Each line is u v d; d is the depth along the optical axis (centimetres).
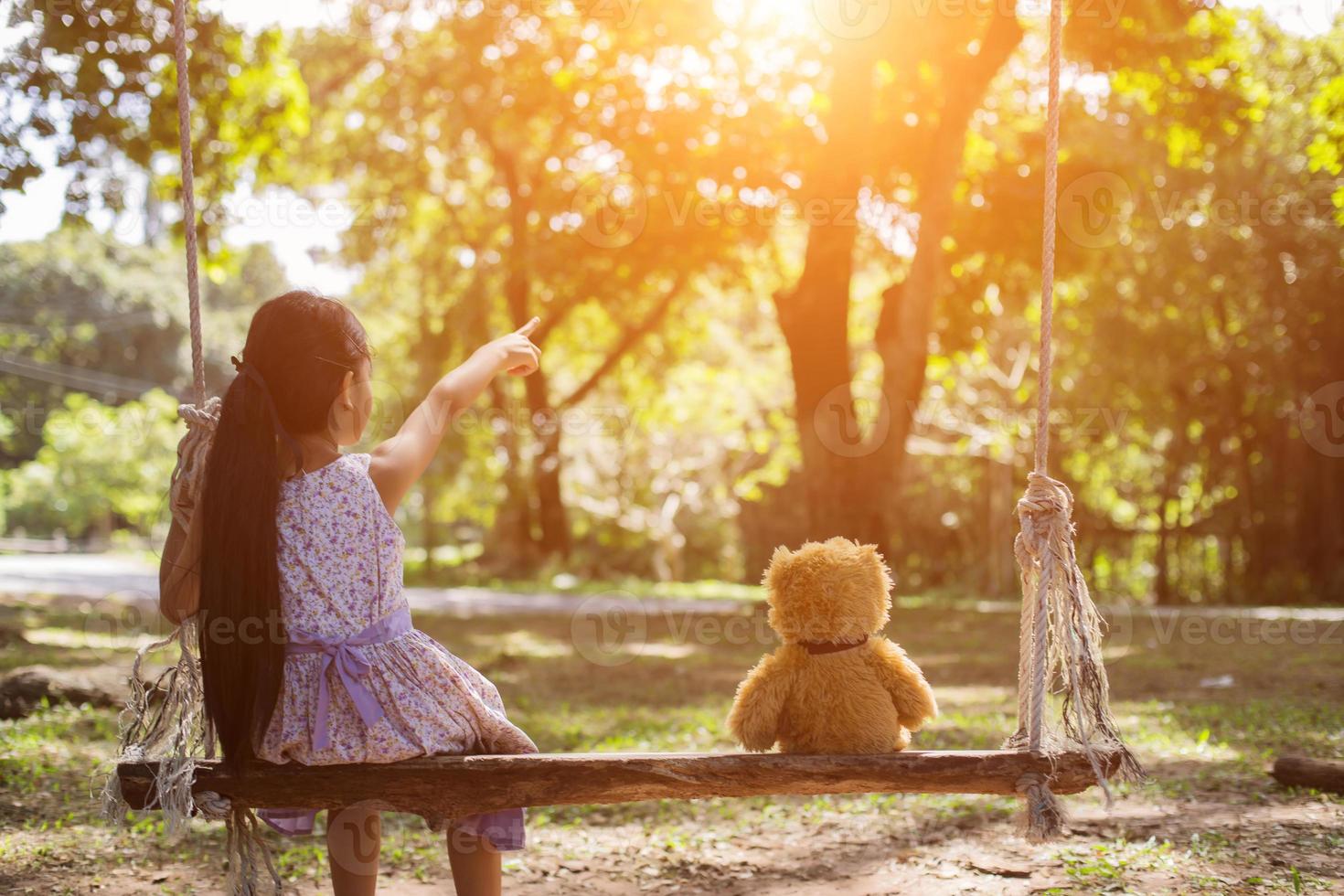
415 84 2136
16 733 649
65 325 4528
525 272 2181
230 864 282
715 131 1591
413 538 4438
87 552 4203
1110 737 304
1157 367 2428
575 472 3541
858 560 322
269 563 271
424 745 278
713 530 3816
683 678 1035
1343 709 758
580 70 1612
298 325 286
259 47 1266
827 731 309
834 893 389
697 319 2680
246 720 270
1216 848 420
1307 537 2611
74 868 420
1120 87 1445
